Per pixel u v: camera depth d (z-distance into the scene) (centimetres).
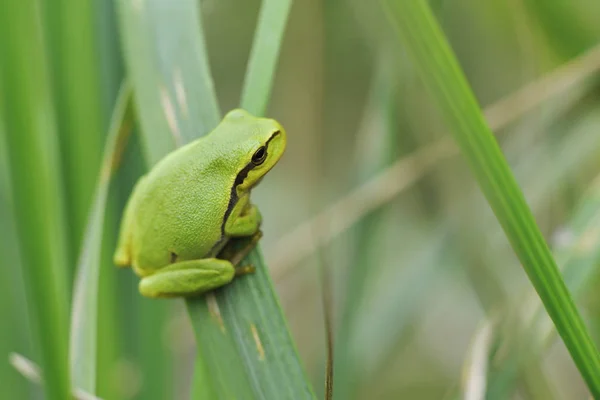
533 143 45
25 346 43
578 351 37
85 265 39
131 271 43
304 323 49
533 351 41
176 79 40
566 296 37
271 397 39
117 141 41
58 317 38
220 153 40
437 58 37
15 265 43
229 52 53
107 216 42
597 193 41
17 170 37
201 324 39
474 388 40
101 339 41
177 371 48
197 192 40
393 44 44
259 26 40
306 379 39
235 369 39
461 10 47
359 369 46
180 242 40
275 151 40
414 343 54
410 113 46
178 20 40
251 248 40
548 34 44
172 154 40
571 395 46
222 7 51
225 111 53
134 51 40
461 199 46
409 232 50
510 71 47
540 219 45
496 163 37
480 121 37
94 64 41
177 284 39
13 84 37
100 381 41
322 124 45
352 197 45
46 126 38
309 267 49
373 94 46
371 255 46
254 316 39
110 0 42
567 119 45
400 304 46
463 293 53
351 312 45
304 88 48
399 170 45
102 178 40
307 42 48
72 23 40
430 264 46
